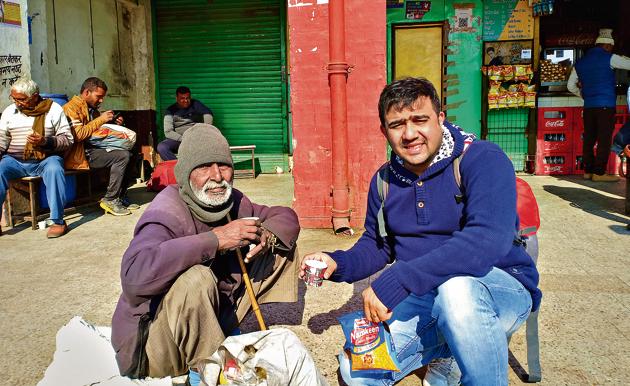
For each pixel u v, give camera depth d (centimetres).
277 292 250
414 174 201
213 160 216
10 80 606
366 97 521
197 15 953
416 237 203
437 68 884
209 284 200
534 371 247
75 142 615
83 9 816
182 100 845
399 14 873
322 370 264
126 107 941
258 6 937
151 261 194
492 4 863
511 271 194
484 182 183
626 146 543
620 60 768
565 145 872
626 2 859
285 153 971
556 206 645
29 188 587
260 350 190
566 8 880
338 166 520
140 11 957
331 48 504
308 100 531
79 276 416
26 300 367
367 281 391
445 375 218
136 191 814
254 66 954
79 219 617
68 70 780
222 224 233
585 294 359
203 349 204
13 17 606
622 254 450
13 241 522
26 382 258
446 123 201
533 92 853
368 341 202
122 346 209
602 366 264
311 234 526
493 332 177
